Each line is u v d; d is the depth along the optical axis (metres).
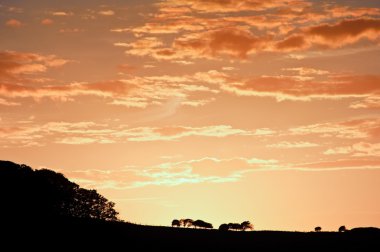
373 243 103.94
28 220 107.81
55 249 94.50
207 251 97.44
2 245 94.75
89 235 102.75
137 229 109.06
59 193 116.81
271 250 98.94
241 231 113.38
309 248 100.69
